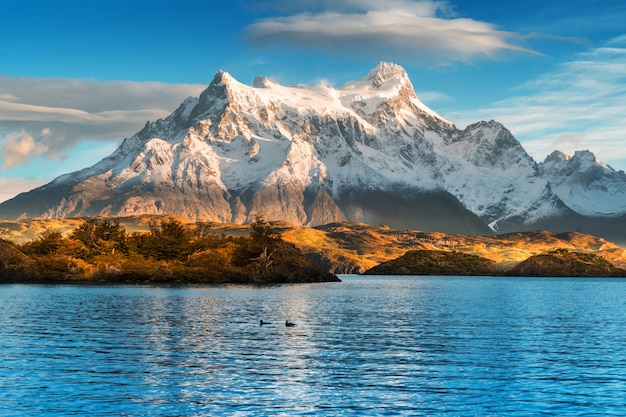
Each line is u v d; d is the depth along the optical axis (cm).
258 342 8444
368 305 15375
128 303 14475
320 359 7206
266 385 5875
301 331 9762
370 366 6812
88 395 5444
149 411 5019
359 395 5550
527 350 7962
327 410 5097
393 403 5309
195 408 5112
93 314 11794
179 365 6731
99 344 8062
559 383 6022
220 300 16100
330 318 11906
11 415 4875
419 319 11881
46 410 5006
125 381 5953
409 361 7119
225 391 5638
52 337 8662
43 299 15512
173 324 10369
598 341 8850
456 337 9188
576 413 5056
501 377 6284
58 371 6341
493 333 9712
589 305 16050
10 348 7675
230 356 7319
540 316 12725
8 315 11538
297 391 5666
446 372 6512
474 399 5444
